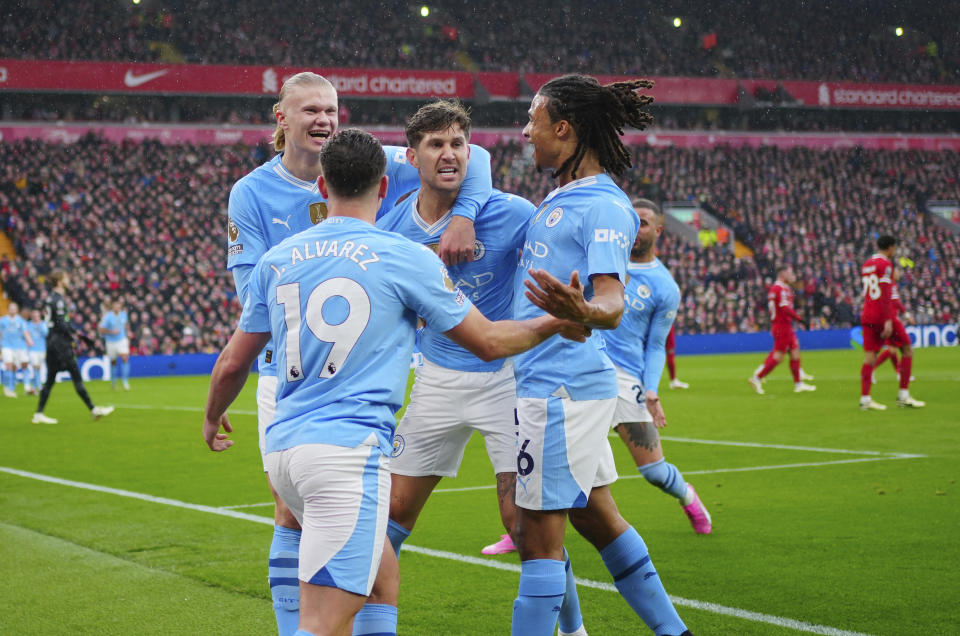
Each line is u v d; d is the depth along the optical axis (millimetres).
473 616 4191
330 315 2846
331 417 2799
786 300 15508
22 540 5887
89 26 33094
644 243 5535
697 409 13336
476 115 37500
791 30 41031
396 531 3912
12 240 28906
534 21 38625
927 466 7961
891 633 3807
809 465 8188
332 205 3045
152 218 30938
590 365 3355
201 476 8477
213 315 28094
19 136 31781
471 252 3742
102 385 22766
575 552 5336
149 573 5043
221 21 34688
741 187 37750
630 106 3439
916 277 35000
